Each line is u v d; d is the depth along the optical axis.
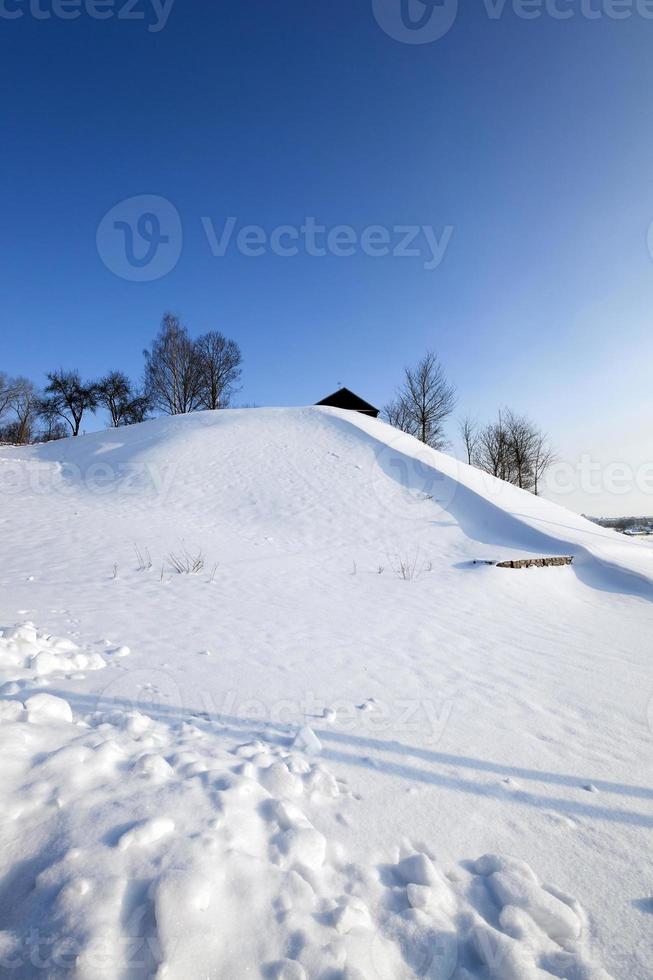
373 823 2.09
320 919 1.46
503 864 1.85
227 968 1.25
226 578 7.69
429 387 37.47
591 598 9.13
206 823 1.69
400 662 4.48
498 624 6.43
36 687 2.93
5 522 10.98
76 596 5.88
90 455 20.66
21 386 48.31
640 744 3.11
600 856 2.01
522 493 19.64
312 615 5.98
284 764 2.39
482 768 2.67
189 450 19.39
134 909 1.33
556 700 3.82
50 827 1.58
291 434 21.83
